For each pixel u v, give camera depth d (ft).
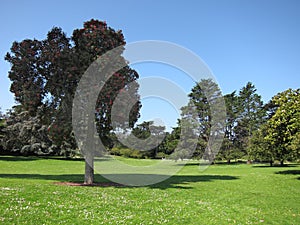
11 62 64.08
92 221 30.78
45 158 178.29
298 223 36.68
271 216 39.55
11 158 162.50
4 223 27.55
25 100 62.44
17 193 39.81
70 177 78.74
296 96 96.07
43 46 64.95
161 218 33.94
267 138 100.99
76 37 64.64
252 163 183.42
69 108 59.72
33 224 28.35
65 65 60.03
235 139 217.97
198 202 44.50
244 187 67.26
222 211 40.06
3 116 177.06
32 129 165.07
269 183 74.95
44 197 38.63
